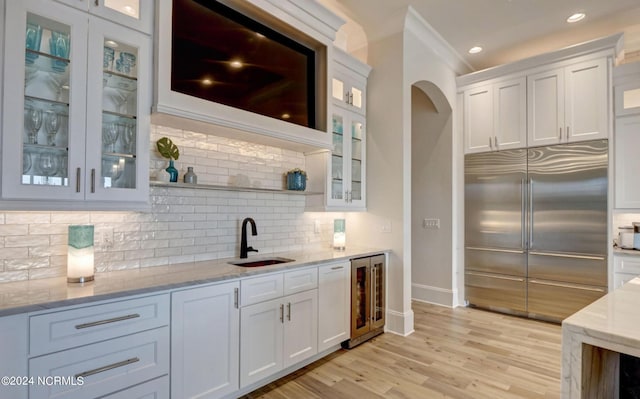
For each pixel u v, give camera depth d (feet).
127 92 6.42
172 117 6.74
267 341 7.63
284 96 9.25
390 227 11.54
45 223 6.23
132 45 6.24
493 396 7.47
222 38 7.86
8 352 4.38
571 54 11.94
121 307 5.39
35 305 4.56
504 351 9.80
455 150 14.44
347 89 11.39
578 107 11.82
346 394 7.55
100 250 6.84
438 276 14.56
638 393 4.50
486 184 13.80
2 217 5.80
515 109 13.15
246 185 8.86
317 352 8.88
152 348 5.74
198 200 8.46
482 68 15.15
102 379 5.17
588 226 11.57
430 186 14.84
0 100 4.87
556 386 7.88
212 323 6.59
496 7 10.58
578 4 10.36
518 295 12.96
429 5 10.57
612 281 11.26
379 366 8.88
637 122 11.60
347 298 9.88
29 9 5.11
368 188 12.20
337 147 11.14
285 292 8.05
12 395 4.41
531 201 12.70
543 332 11.31
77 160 5.56
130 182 6.34
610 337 3.43
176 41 7.01
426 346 10.18
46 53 5.45
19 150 5.02
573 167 11.87
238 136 8.66
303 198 11.18
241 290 7.09
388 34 11.73
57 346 4.77
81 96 5.62
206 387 6.47
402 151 11.32
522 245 12.87
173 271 7.07
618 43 11.18
